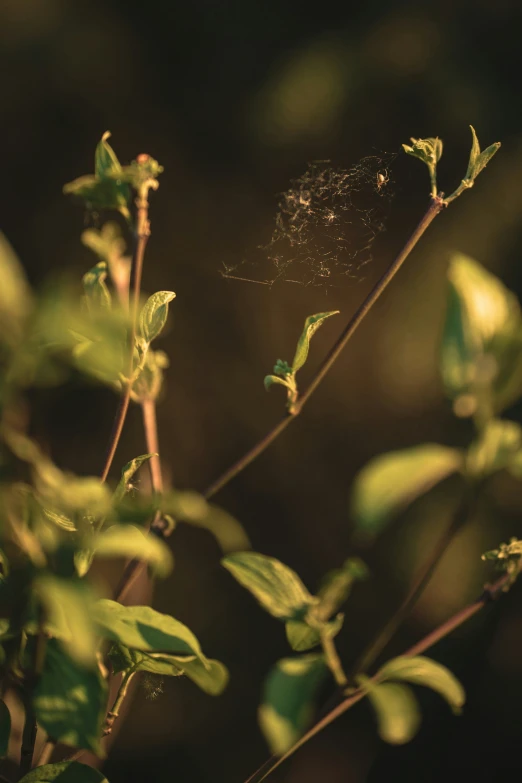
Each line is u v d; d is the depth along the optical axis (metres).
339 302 2.14
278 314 2.17
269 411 2.21
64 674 0.63
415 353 2.06
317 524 2.22
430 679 0.69
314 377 0.72
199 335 2.17
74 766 0.66
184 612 2.07
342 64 2.07
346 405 2.15
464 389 0.73
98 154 0.69
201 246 2.19
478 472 0.72
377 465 0.69
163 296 0.67
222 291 2.18
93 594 0.61
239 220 2.17
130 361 0.66
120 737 1.91
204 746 1.97
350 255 0.78
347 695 0.70
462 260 0.75
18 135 2.20
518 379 0.73
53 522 0.64
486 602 0.74
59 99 2.20
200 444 2.17
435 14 2.15
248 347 2.19
